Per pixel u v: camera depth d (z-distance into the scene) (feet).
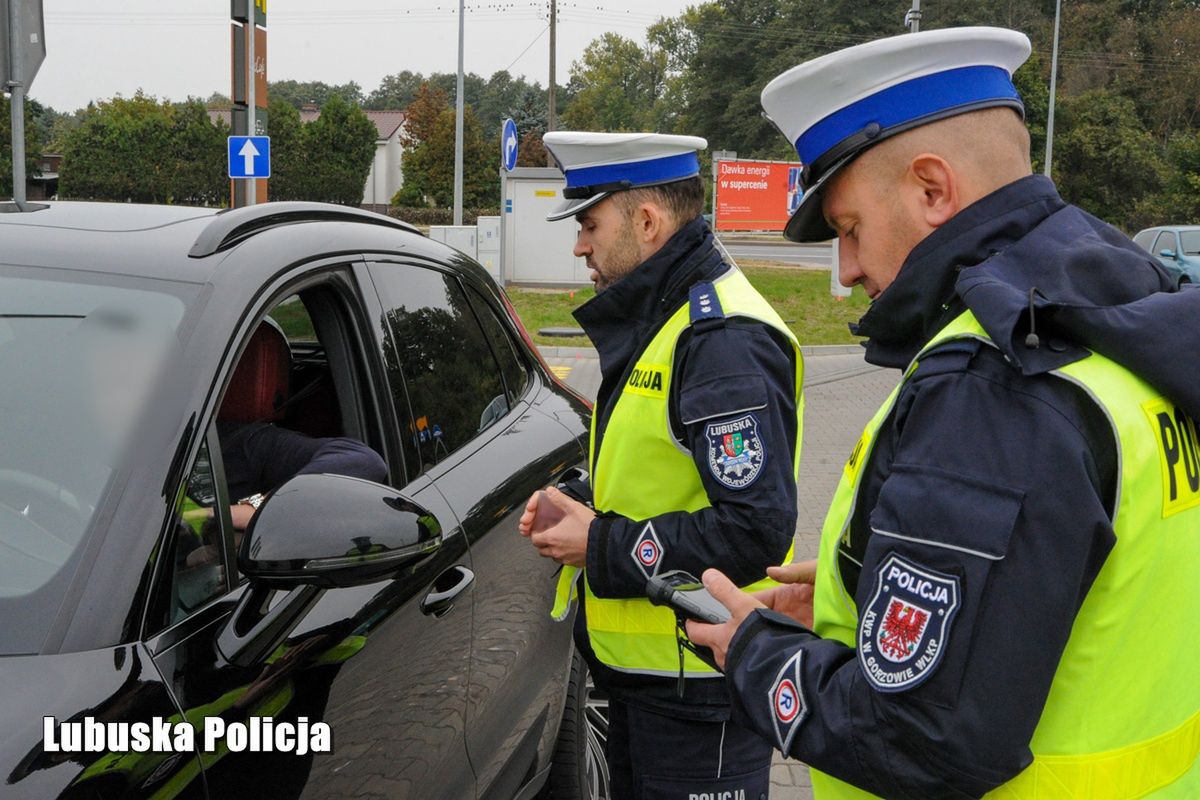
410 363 8.18
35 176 155.53
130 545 5.05
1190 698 4.08
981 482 3.64
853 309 57.72
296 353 8.45
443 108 177.58
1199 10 226.79
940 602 3.63
